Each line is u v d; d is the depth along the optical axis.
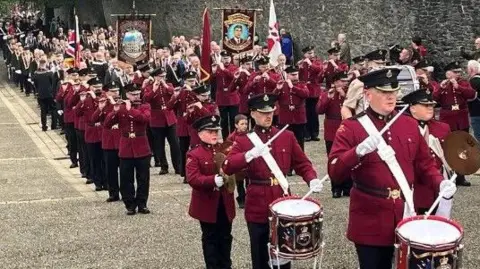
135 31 21.44
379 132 6.04
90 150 14.95
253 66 19.66
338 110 13.85
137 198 12.17
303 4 28.89
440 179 6.18
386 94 6.09
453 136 6.66
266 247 7.59
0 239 10.71
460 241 5.40
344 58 23.84
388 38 24.92
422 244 5.28
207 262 8.57
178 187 14.77
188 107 14.38
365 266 6.22
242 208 12.12
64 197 14.27
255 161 7.53
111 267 9.02
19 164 18.62
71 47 24.59
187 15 35.84
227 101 18.77
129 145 12.08
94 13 43.12
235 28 20.12
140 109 12.20
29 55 32.78
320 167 15.62
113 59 21.92
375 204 6.09
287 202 6.83
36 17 53.66
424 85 13.42
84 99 14.96
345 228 10.33
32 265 9.27
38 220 11.95
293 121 16.50
